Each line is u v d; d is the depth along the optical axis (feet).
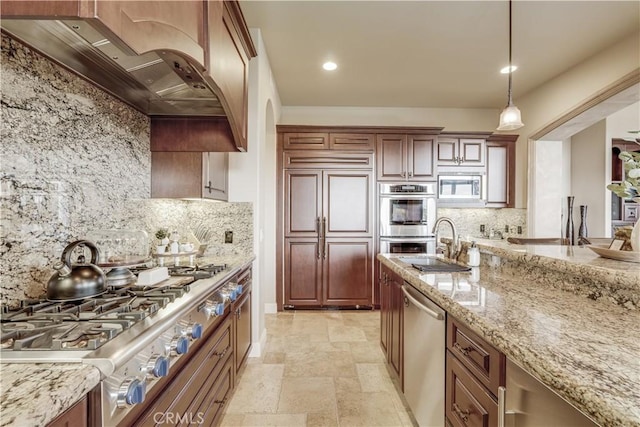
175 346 3.54
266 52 10.25
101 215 5.69
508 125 7.82
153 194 7.47
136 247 6.41
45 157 4.41
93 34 3.67
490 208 15.42
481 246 7.00
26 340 2.62
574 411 2.28
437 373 4.99
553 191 13.84
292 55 10.47
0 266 3.75
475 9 8.13
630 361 2.43
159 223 7.88
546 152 13.78
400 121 15.42
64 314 3.33
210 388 5.02
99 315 3.32
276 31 9.12
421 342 5.61
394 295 7.41
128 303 3.68
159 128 7.46
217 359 5.40
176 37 3.87
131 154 6.68
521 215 14.88
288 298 13.21
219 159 8.49
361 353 9.34
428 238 13.33
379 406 6.79
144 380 2.87
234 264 7.22
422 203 13.37
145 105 6.63
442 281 5.47
